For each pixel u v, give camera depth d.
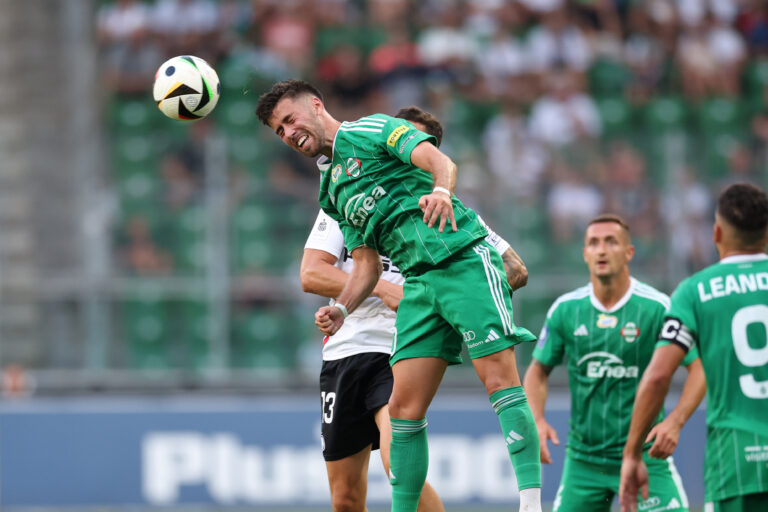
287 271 36.91
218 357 36.47
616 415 22.16
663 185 38.59
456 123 45.19
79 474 33.59
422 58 48.47
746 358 16.89
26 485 33.53
